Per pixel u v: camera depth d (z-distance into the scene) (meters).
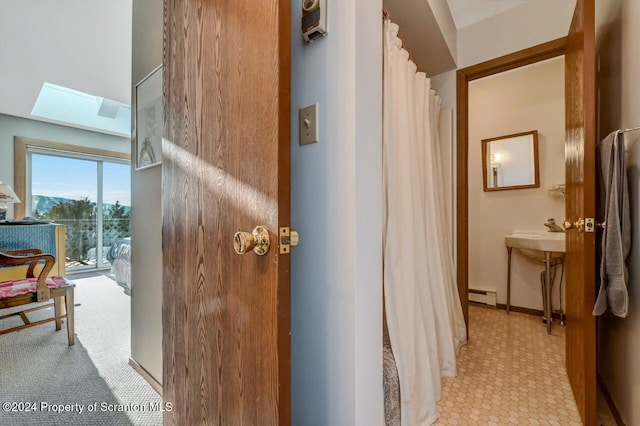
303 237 0.91
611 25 1.47
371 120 0.87
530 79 2.77
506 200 2.88
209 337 0.91
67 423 1.31
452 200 2.19
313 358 0.89
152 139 1.59
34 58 2.85
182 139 1.06
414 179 1.49
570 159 1.54
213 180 0.89
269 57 0.69
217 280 0.87
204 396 0.93
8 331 1.87
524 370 1.73
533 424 1.29
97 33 2.56
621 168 1.17
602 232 1.31
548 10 1.87
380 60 0.92
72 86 3.42
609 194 1.19
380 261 0.91
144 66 1.68
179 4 1.08
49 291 2.00
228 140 0.83
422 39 1.82
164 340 1.18
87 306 2.96
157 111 1.55
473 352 1.97
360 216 0.82
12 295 1.87
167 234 1.17
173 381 1.11
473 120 3.07
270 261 0.69
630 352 1.22
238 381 0.79
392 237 1.24
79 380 1.64
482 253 3.01
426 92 1.68
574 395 1.44
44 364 1.82
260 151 0.72
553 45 1.84
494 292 2.91
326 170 0.86
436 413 1.33
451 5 1.99
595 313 1.20
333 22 0.85
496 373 1.70
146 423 1.31
